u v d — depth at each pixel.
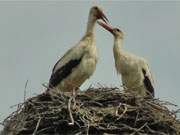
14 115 16.02
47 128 15.34
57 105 15.76
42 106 15.75
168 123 15.84
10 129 15.73
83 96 15.97
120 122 15.48
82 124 15.25
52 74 18.77
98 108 15.71
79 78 18.50
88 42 18.69
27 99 16.08
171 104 16.41
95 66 18.64
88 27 19.20
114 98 16.09
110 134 15.14
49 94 16.08
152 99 16.36
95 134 15.18
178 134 15.91
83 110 15.48
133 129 15.27
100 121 15.30
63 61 18.56
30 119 15.63
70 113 15.19
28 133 15.52
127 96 16.16
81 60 18.44
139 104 16.02
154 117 15.71
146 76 19.67
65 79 18.50
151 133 15.49
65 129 15.36
